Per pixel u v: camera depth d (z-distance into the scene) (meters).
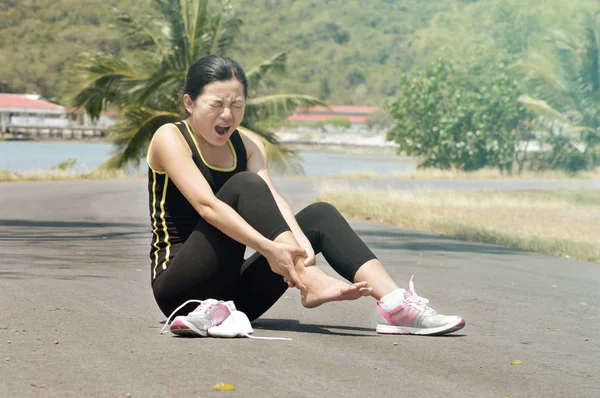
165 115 32.38
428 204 18.56
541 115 40.84
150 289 5.93
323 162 66.75
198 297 4.24
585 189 27.39
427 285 6.92
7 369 3.29
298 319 4.82
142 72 33.25
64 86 32.34
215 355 3.64
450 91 44.97
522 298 6.27
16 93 131.62
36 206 15.98
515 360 3.79
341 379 3.26
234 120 4.20
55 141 98.31
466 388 3.21
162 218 4.33
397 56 153.88
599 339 4.51
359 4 166.25
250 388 3.07
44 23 140.75
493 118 43.25
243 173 4.14
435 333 4.30
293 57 149.88
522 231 13.04
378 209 16.52
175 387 3.05
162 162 4.25
